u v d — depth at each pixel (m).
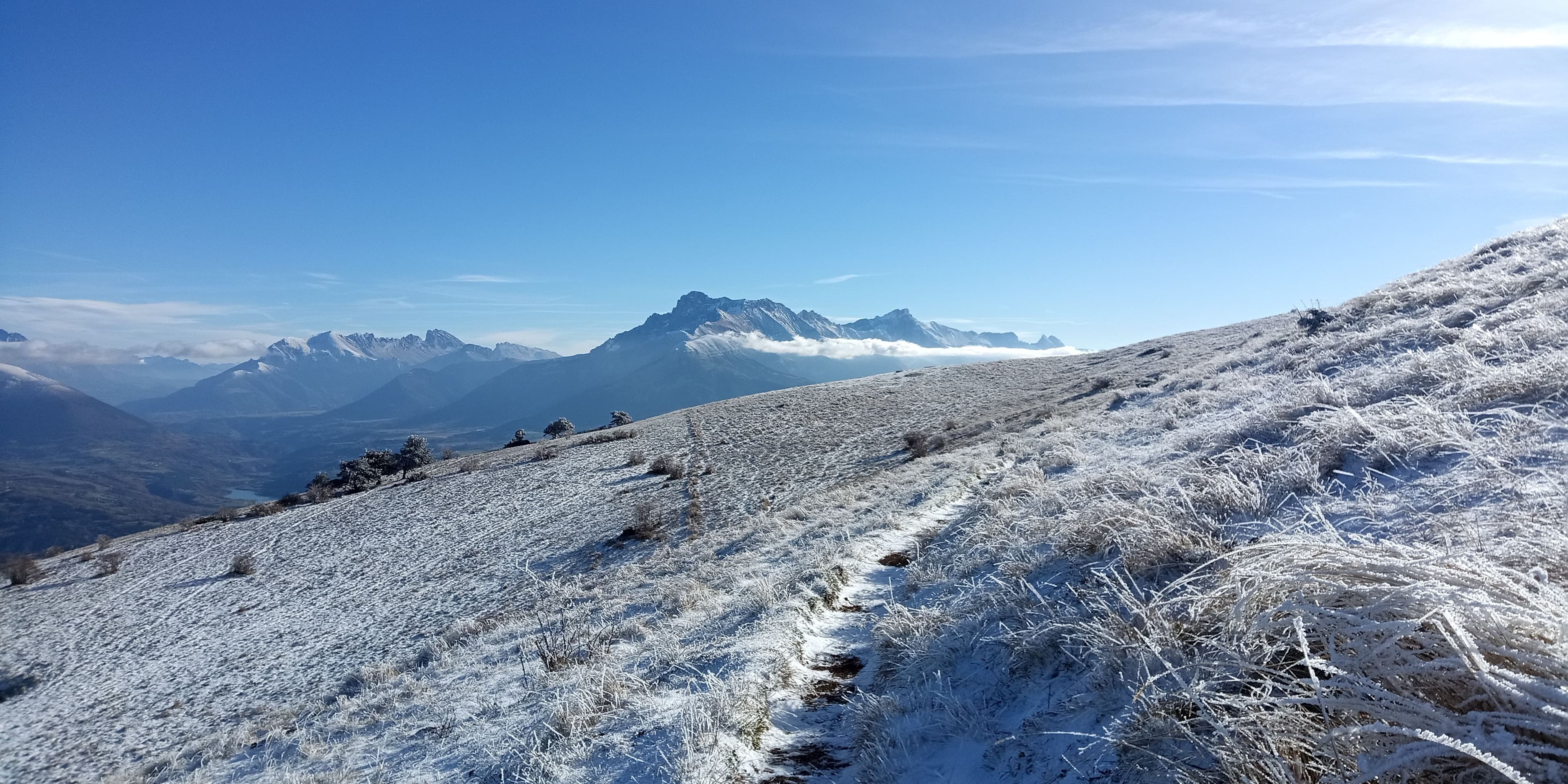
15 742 19.70
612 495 41.97
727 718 5.03
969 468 19.84
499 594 25.53
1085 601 4.72
